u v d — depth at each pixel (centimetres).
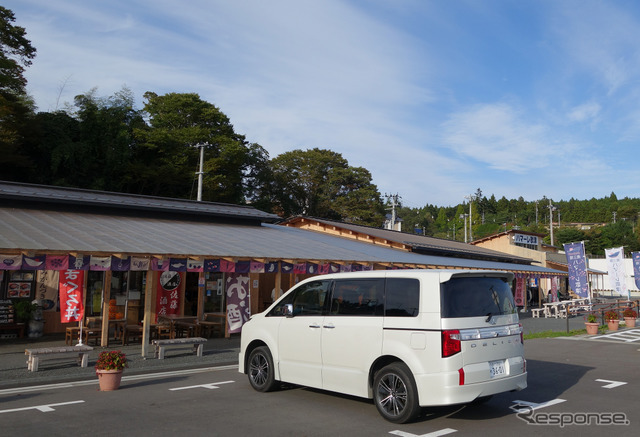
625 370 1073
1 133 3019
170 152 4084
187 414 669
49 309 1516
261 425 621
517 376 669
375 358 660
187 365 1064
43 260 1043
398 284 673
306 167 5603
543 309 2792
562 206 17025
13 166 3256
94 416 655
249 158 4912
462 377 600
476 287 661
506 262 3541
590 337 1762
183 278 1714
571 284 2545
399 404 633
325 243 1967
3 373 935
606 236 8850
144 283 1667
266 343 809
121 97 4009
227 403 734
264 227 2127
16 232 1134
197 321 1532
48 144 3438
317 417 661
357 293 714
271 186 5312
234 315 1508
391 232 3058
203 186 4088
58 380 903
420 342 620
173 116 4206
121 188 3900
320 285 773
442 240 3562
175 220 1817
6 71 3053
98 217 1570
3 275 1442
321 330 730
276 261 1480
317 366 729
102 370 815
